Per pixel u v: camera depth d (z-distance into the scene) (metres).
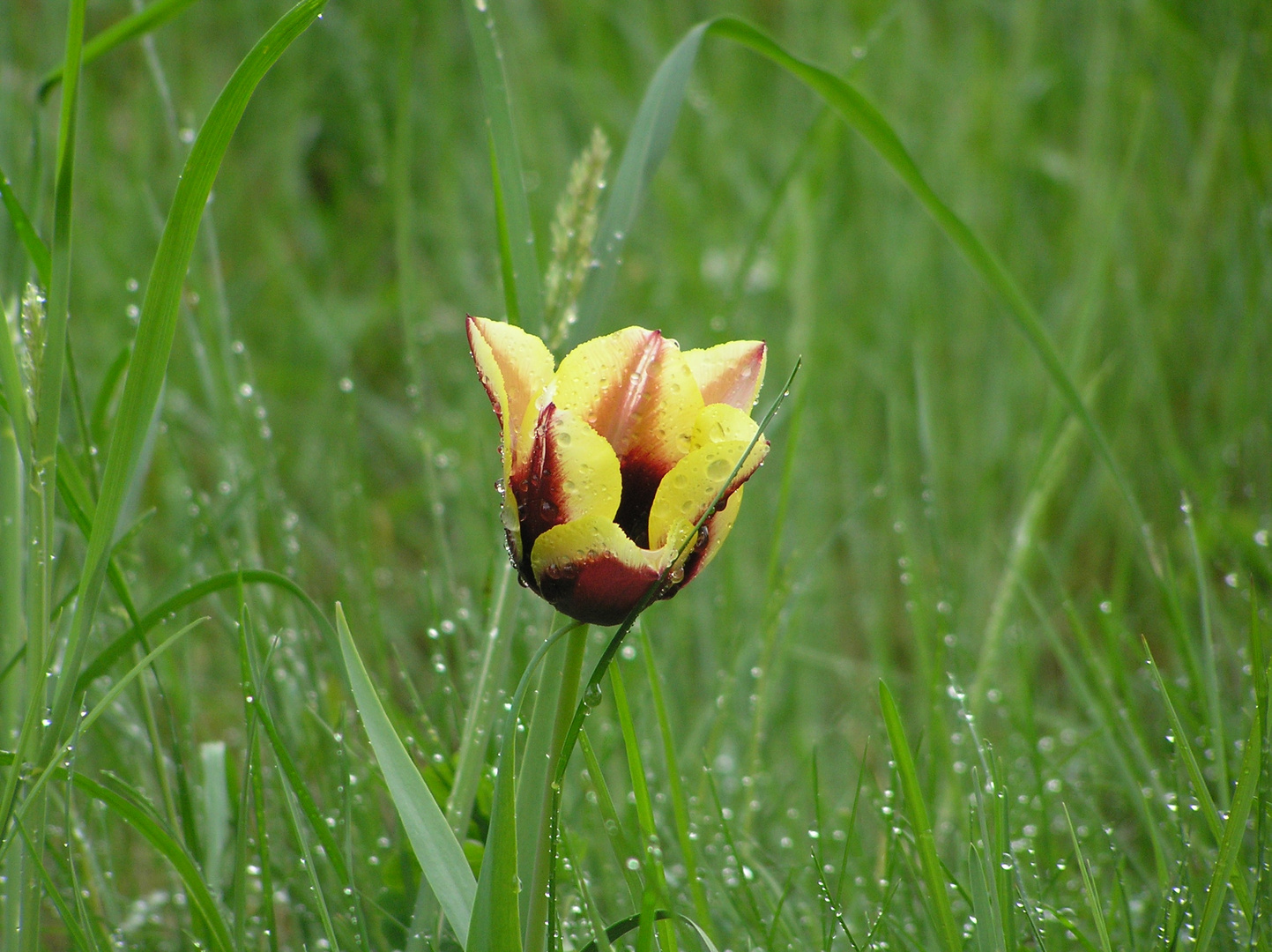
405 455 2.01
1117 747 1.21
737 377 1.12
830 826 1.29
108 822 1.22
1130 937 1.16
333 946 1.14
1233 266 1.79
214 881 1.20
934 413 1.90
